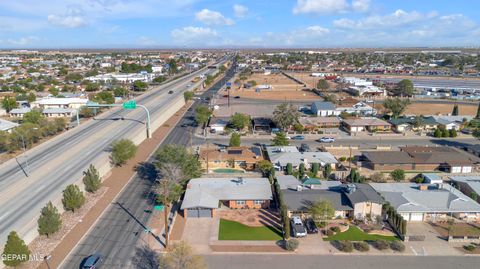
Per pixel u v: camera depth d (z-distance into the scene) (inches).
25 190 2773.1
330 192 2588.6
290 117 4660.4
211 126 4808.1
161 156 2947.8
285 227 2177.7
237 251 2065.7
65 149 3789.4
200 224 2377.0
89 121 5142.7
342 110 5797.2
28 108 5757.9
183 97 7047.2
